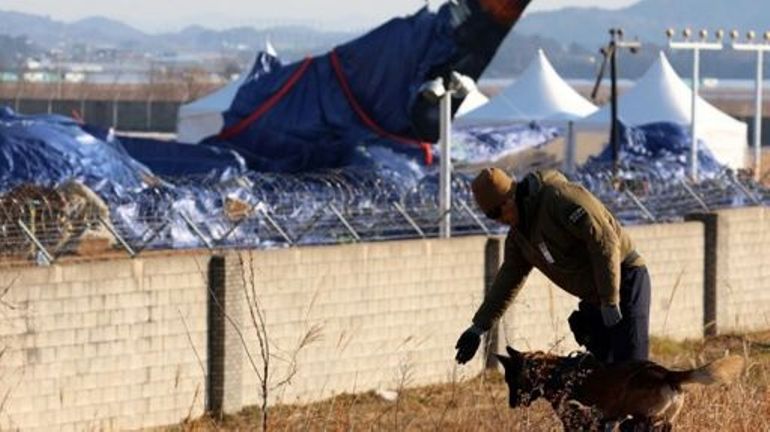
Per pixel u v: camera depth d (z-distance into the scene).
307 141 38.78
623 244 10.63
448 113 25.31
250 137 39.22
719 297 24.12
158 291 17.78
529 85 50.34
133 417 17.59
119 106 97.94
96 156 29.89
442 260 20.59
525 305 20.61
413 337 20.25
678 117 46.19
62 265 17.12
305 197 26.41
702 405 11.42
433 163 37.66
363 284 19.78
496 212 10.56
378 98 38.75
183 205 25.56
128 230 23.27
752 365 14.03
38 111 100.19
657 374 10.09
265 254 18.75
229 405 18.17
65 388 17.03
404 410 14.95
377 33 39.09
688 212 26.42
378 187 27.56
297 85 39.91
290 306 19.00
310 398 18.98
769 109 107.00
